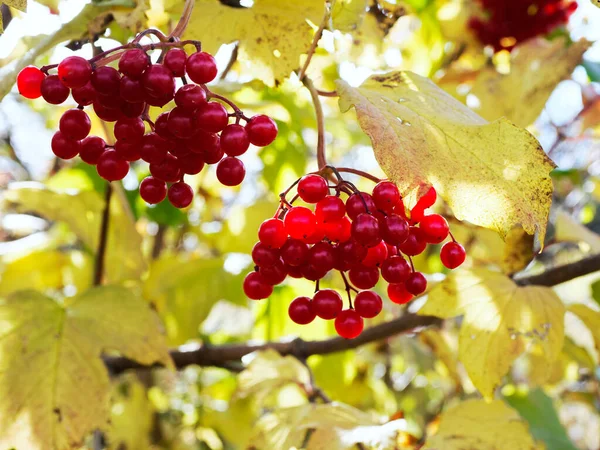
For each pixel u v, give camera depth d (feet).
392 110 1.08
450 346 1.98
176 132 1.02
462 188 1.02
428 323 1.52
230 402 1.54
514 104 1.77
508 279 1.39
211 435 2.29
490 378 1.34
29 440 1.29
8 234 2.49
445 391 2.83
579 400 2.49
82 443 1.31
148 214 1.96
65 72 0.99
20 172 3.37
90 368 1.35
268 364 1.51
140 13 1.35
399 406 2.84
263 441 1.36
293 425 1.36
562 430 1.81
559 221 1.62
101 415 1.33
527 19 1.89
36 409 1.30
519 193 1.02
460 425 1.36
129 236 1.71
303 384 1.49
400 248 1.09
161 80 0.98
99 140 1.13
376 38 1.56
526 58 1.77
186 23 1.05
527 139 1.04
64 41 1.32
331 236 1.07
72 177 1.91
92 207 1.69
